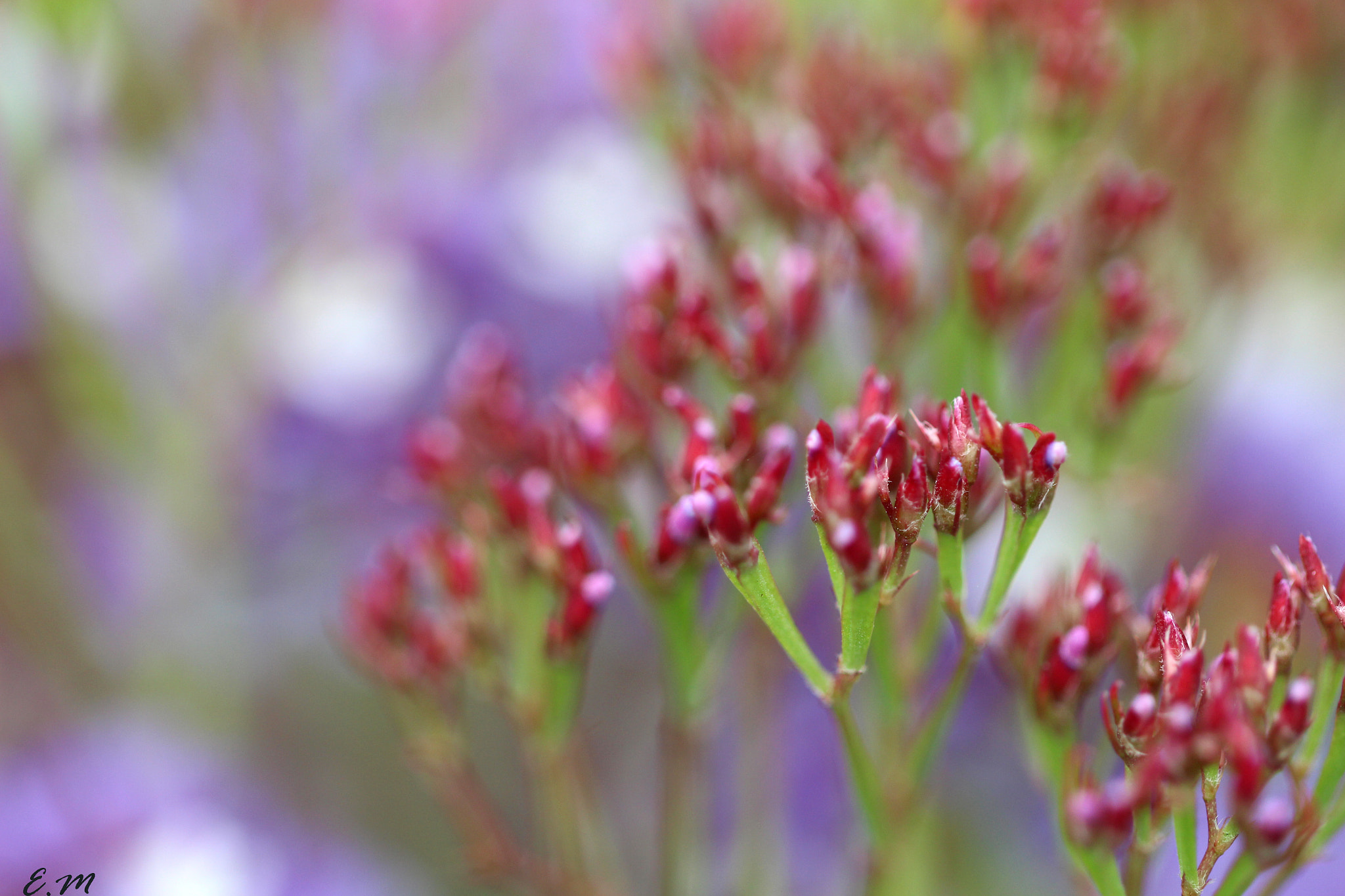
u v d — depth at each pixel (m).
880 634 0.31
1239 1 0.37
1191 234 0.37
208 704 0.41
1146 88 0.36
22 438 0.41
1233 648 0.28
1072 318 0.34
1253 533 0.39
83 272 0.38
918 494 0.28
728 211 0.33
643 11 0.37
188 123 0.39
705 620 0.32
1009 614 0.31
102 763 0.38
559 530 0.31
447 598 0.32
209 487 0.40
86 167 0.38
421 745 0.33
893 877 0.32
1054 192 0.35
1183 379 0.34
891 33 0.36
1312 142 0.38
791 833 0.37
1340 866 0.35
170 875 0.37
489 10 0.42
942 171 0.33
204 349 0.40
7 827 0.37
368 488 0.42
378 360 0.41
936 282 0.34
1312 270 0.41
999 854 0.36
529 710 0.32
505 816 0.38
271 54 0.39
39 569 0.40
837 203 0.32
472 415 0.33
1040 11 0.34
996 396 0.33
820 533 0.28
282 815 0.38
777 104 0.35
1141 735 0.28
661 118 0.37
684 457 0.30
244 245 0.40
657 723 0.40
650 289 0.32
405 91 0.41
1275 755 0.28
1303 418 0.40
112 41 0.38
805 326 0.32
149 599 0.41
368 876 0.38
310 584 0.41
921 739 0.30
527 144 0.44
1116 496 0.34
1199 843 0.31
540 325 0.42
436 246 0.42
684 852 0.32
